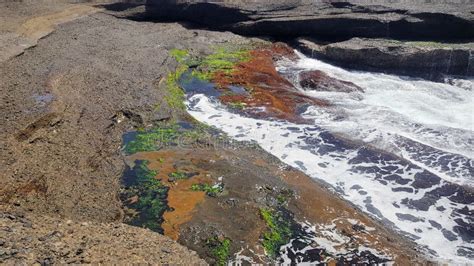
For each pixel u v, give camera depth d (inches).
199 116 622.5
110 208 411.5
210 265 343.3
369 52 804.0
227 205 415.2
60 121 539.2
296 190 442.6
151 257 302.4
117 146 528.1
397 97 697.0
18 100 570.3
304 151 528.4
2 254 256.2
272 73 787.4
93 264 271.1
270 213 407.5
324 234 384.5
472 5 895.1
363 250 366.9
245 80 754.2
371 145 535.8
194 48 898.1
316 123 601.6
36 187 414.0
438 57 773.3
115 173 470.6
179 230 381.4
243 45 935.7
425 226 402.6
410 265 352.2
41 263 258.4
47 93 601.0
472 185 456.1
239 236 376.2
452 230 397.7
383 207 428.1
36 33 861.2
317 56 878.4
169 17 1089.4
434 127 587.2
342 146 537.6
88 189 433.1
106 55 788.6
